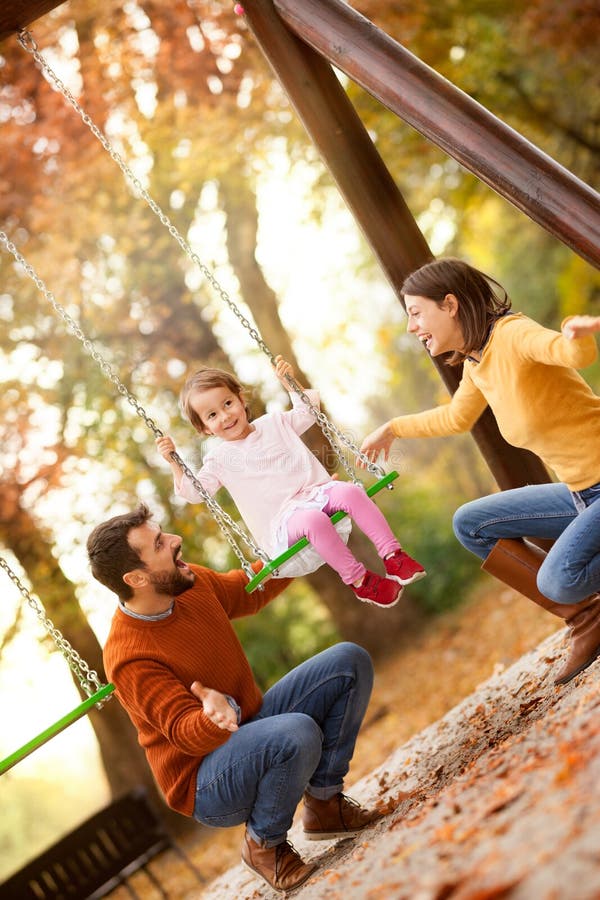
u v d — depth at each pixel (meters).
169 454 3.88
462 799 2.69
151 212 10.73
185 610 3.39
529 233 14.97
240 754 3.24
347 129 4.52
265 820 3.33
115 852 6.75
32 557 10.07
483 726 4.08
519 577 3.81
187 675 3.34
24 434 10.13
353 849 3.34
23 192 10.15
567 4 10.95
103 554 3.22
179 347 10.84
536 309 15.26
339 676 3.56
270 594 3.87
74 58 10.34
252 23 4.46
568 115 12.46
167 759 3.35
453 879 2.00
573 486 3.40
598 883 1.65
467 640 10.63
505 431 3.46
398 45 4.10
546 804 2.13
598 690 2.90
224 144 10.48
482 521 3.85
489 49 11.59
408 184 13.11
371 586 3.70
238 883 4.73
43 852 6.52
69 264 10.25
